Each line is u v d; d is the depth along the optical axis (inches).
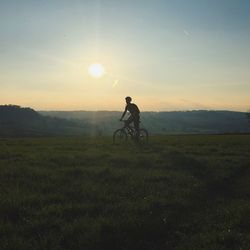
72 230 398.3
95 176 700.7
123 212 470.6
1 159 927.0
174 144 1444.4
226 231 417.4
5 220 436.8
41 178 671.8
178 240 405.4
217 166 846.5
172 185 640.4
